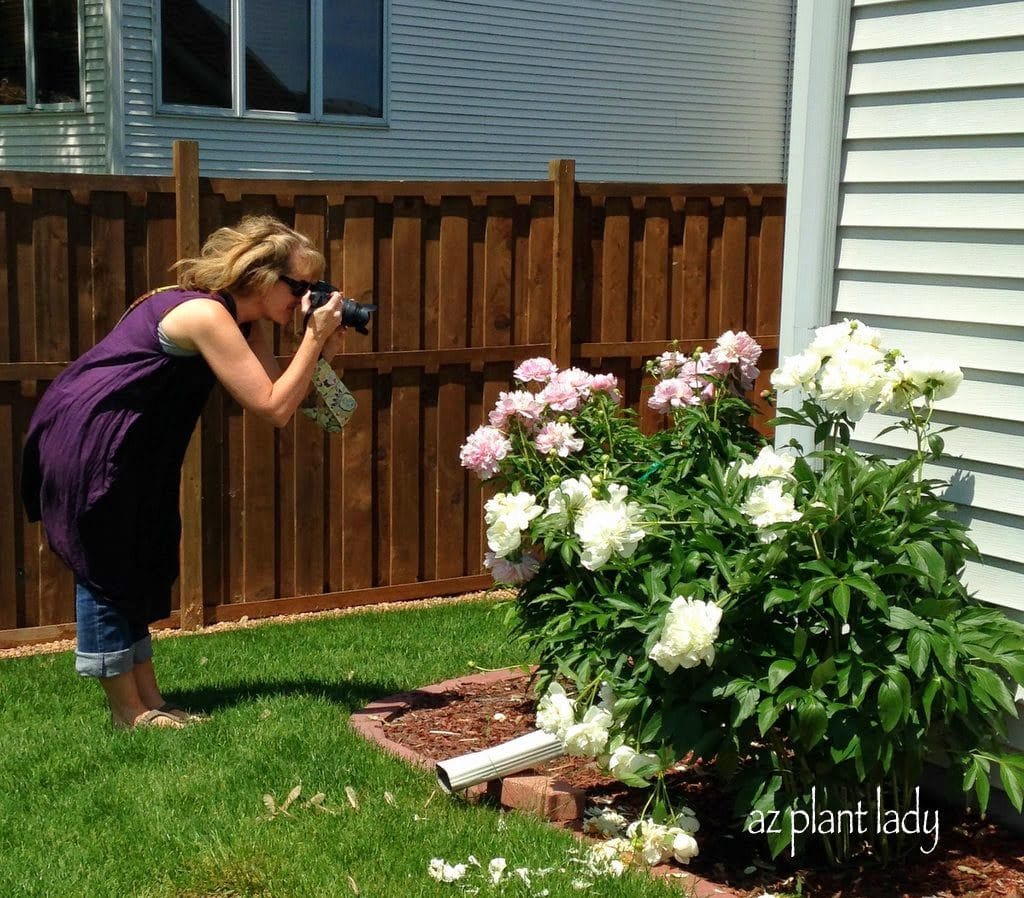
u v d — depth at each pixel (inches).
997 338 146.6
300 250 174.9
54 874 130.6
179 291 171.6
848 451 144.4
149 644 182.7
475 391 273.4
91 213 234.1
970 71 147.0
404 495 268.7
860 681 127.0
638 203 285.9
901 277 156.4
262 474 253.0
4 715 184.7
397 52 525.7
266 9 486.3
